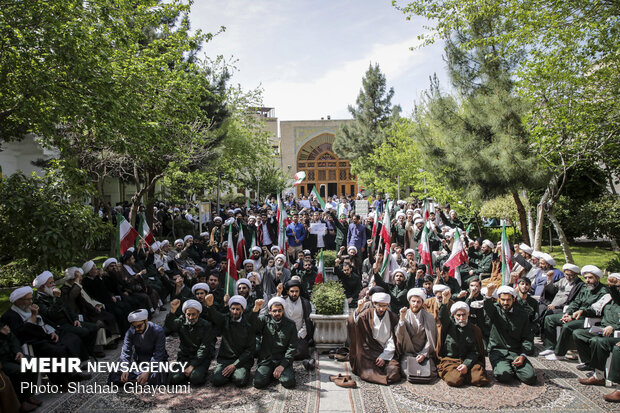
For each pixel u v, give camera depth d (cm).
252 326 622
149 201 1741
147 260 1005
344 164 4341
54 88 850
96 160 1380
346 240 1348
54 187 829
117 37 974
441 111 1274
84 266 772
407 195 2700
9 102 906
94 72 875
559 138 1152
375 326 641
